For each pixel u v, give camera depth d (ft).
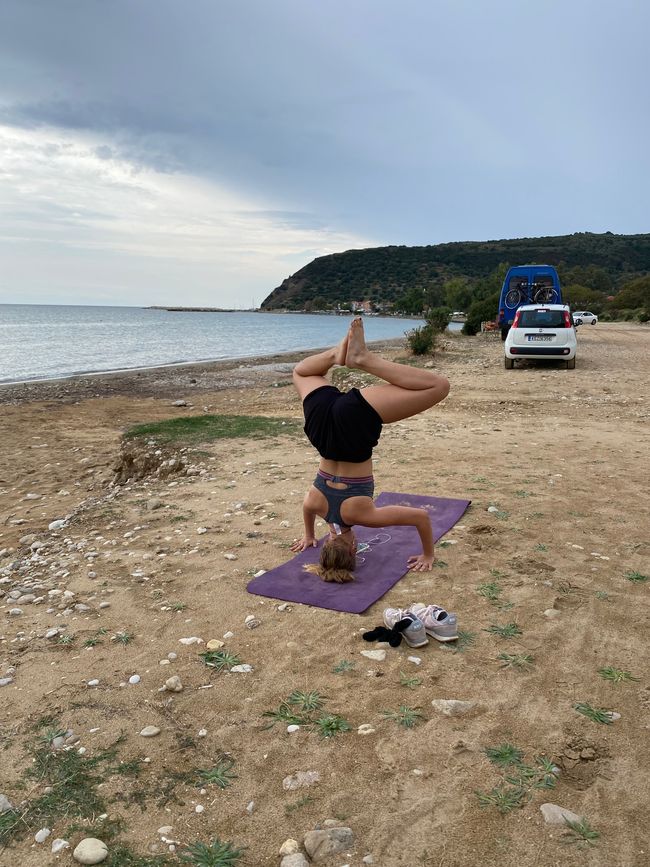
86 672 12.37
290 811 8.77
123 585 16.39
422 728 10.34
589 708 10.70
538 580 15.58
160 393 66.23
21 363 102.89
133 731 10.54
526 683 11.48
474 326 130.52
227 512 21.75
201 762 9.79
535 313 62.49
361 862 7.91
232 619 14.28
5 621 14.82
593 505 21.06
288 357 114.93
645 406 41.86
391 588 15.43
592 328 159.74
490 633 13.25
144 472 30.94
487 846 8.06
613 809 8.59
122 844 8.28
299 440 32.45
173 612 14.73
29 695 11.66
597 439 31.53
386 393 15.03
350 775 9.38
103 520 22.07
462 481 24.09
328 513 16.16
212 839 8.36
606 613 13.92
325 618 14.11
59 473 34.88
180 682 11.78
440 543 18.07
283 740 10.20
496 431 34.06
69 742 10.30
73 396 64.03
